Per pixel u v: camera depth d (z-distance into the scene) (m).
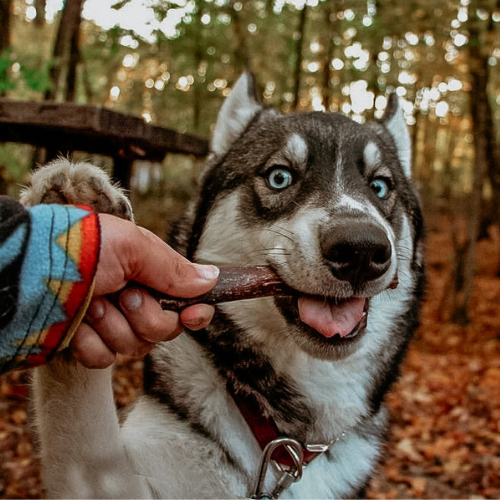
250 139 0.47
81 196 0.23
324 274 0.33
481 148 1.77
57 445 0.27
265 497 0.34
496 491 0.76
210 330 0.38
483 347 1.57
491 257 2.96
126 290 0.20
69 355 0.25
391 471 0.80
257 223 0.41
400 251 0.44
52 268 0.16
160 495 0.33
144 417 0.37
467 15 1.50
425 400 1.09
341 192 0.39
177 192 2.99
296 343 0.35
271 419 0.38
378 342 0.42
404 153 0.52
